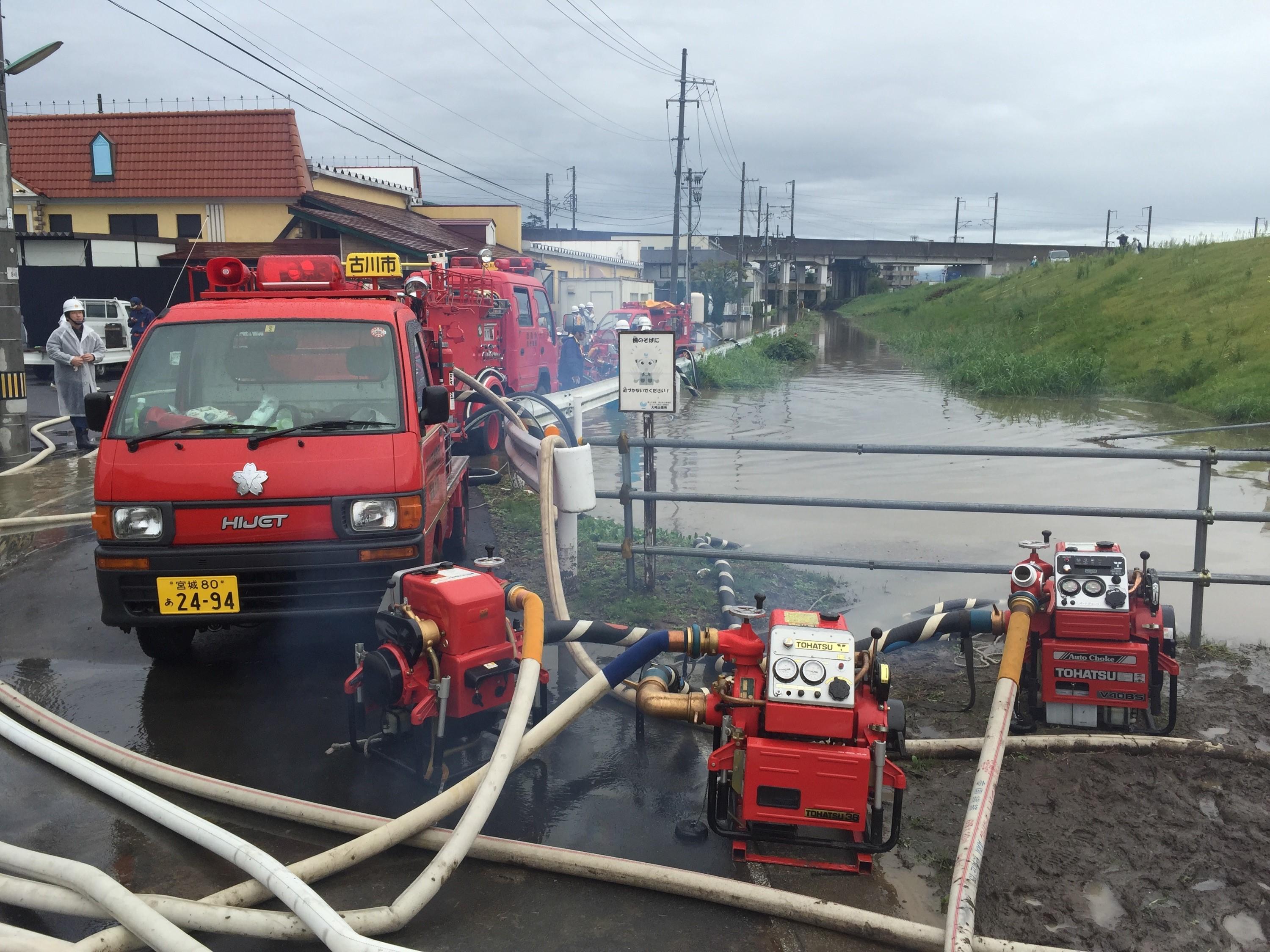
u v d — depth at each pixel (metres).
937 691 5.41
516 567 7.77
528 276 16.78
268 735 4.86
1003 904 3.42
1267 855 3.73
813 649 3.65
